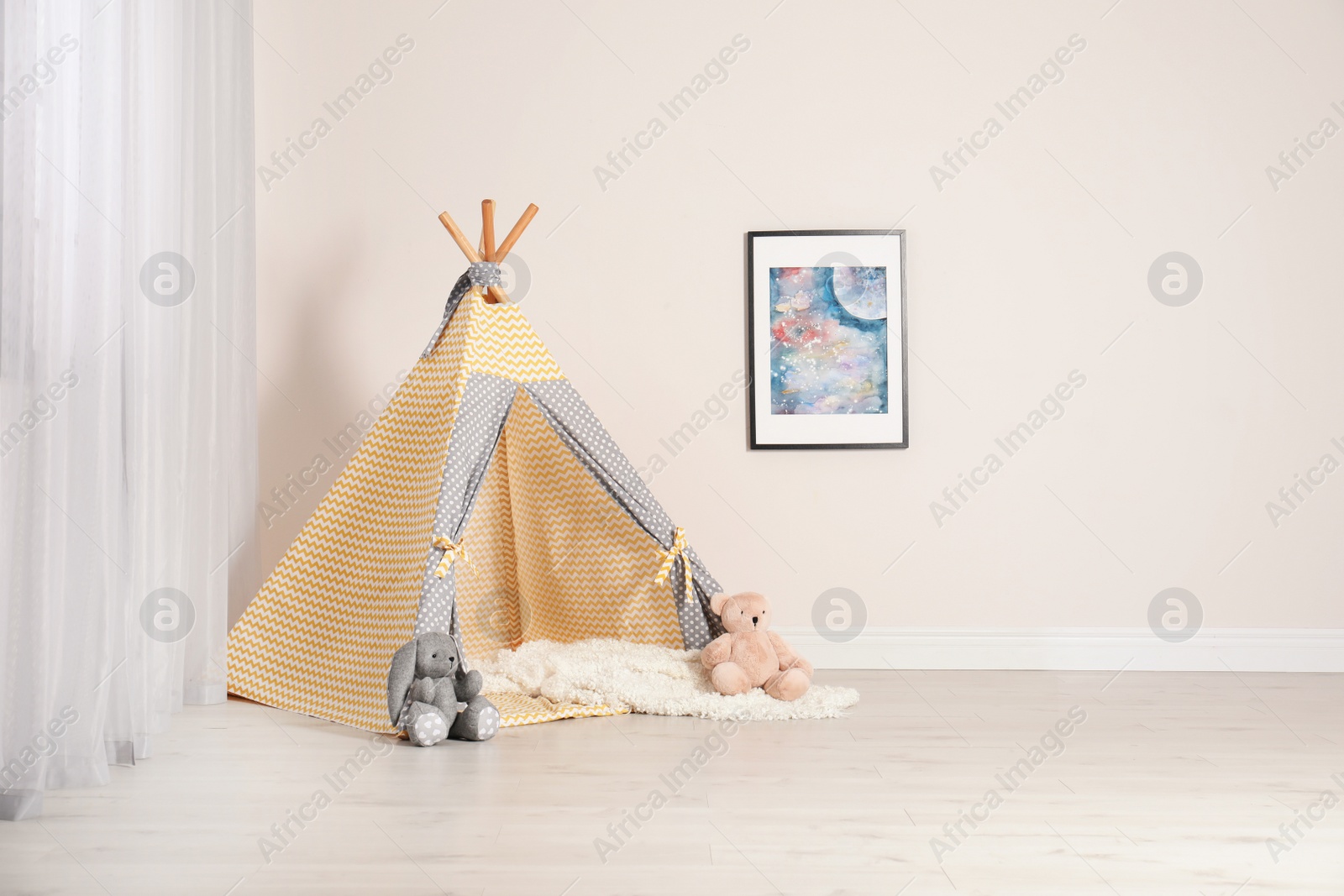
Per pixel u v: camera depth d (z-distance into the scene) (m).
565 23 3.74
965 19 3.72
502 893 1.55
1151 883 1.59
